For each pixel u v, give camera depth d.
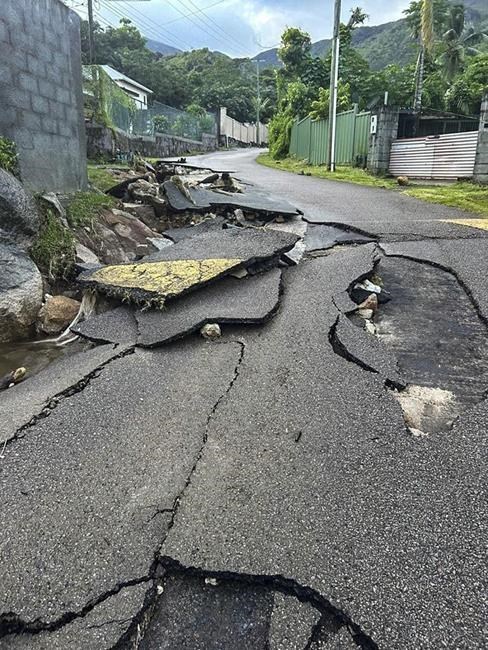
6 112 4.27
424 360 2.72
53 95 4.96
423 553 1.46
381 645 1.21
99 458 1.91
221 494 1.70
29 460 1.91
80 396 2.36
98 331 3.05
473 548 1.47
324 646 1.23
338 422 2.09
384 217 5.92
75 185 5.53
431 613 1.28
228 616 1.32
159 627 1.30
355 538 1.51
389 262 4.11
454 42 20.62
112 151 11.52
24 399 2.38
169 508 1.64
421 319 3.21
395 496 1.68
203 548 1.48
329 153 12.69
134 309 3.27
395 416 2.14
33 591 1.37
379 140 11.00
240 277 3.63
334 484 1.74
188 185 6.69
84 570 1.43
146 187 6.36
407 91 19.75
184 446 1.96
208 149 27.02
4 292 3.34
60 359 3.05
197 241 4.39
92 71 11.54
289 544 1.49
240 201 6.17
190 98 34.75
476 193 7.55
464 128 11.70
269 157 20.50
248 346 2.79
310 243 4.74
